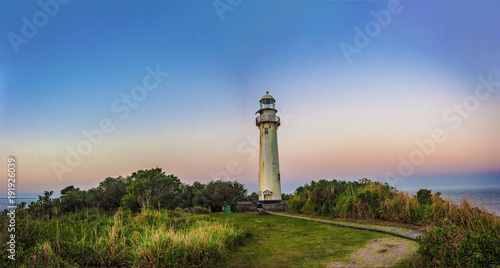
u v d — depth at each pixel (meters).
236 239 13.36
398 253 9.64
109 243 10.91
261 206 33.47
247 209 33.69
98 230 13.43
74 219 17.53
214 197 35.22
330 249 10.97
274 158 37.25
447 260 8.14
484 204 11.73
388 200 17.09
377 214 17.41
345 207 19.03
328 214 21.17
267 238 14.25
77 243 10.90
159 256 9.75
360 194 18.72
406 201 15.95
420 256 8.89
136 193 30.28
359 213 18.14
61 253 10.41
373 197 18.09
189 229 14.58
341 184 25.59
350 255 9.94
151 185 31.69
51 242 10.94
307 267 9.06
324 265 9.12
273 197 35.75
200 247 10.55
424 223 14.10
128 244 11.67
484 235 8.51
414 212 15.13
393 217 16.12
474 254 7.95
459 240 8.46
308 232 15.13
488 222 10.32
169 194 33.00
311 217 21.55
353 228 15.23
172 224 16.41
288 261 9.87
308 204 23.98
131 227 14.33
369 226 15.16
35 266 8.87
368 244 11.21
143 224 15.63
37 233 11.40
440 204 13.75
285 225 18.14
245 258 10.67
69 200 31.56
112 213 22.80
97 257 10.22
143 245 10.64
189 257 10.13
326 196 23.02
